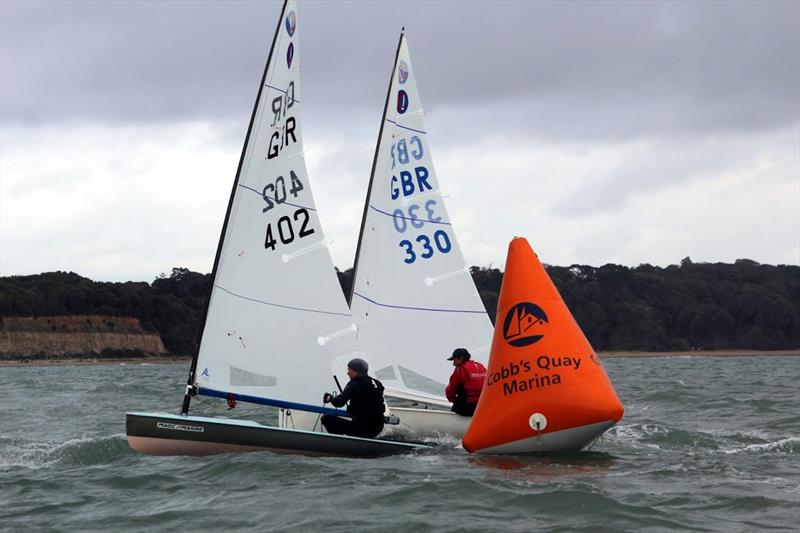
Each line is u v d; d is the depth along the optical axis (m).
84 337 154.00
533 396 18.98
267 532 13.03
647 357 179.75
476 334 25.69
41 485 16.55
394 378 25.12
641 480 16.67
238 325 20.86
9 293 153.12
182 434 19.33
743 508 14.30
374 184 25.77
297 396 21.09
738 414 32.06
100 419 31.30
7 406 38.75
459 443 21.31
